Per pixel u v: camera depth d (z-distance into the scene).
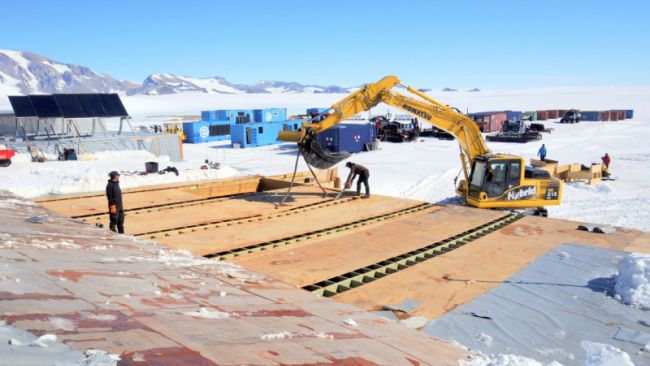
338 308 6.24
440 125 18.34
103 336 3.03
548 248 10.91
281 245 11.27
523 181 17.91
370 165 34.88
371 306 7.61
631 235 12.03
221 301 5.05
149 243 9.24
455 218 14.07
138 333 3.25
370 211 15.13
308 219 14.02
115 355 2.65
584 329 6.75
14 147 30.64
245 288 6.20
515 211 18.52
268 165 35.59
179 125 57.56
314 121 16.52
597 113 80.75
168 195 17.41
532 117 81.38
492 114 64.12
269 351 3.45
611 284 8.55
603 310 7.42
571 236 11.98
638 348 6.17
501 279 8.87
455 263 9.85
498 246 11.15
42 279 4.34
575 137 55.66
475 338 6.44
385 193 25.23
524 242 11.47
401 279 8.91
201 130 56.94
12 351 2.37
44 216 9.92
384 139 52.81
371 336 4.81
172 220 13.64
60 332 2.94
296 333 4.20
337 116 16.31
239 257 10.30
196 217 14.06
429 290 8.33
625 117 87.75
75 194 16.75
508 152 42.62
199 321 3.97
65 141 32.06
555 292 8.17
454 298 7.94
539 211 18.61
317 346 3.87
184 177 20.39
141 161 29.23
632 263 8.19
